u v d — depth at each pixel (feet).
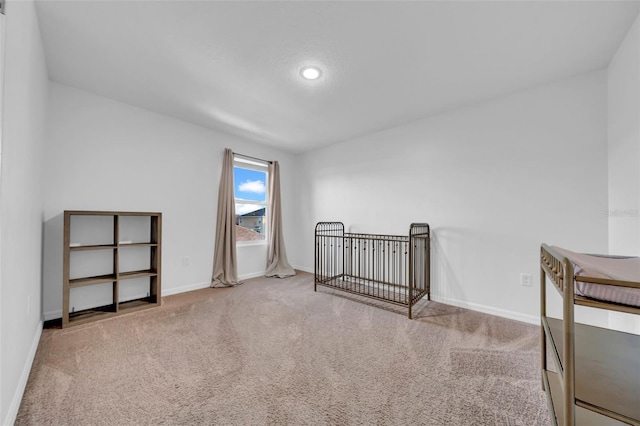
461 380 5.10
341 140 13.30
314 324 7.79
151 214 9.17
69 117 8.27
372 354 6.08
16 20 4.09
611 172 6.59
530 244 7.91
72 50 6.47
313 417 4.14
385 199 11.60
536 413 4.25
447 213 9.65
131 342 6.57
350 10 5.08
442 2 4.86
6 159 3.75
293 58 6.66
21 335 4.72
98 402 4.43
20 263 4.65
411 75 7.34
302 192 15.58
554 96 7.55
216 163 12.23
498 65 6.81
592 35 5.69
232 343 6.58
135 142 9.72
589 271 3.01
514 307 8.17
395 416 4.17
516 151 8.16
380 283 11.52
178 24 5.54
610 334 4.24
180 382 4.99
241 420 4.07
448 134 9.66
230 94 8.59
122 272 9.33
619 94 6.12
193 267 11.43
